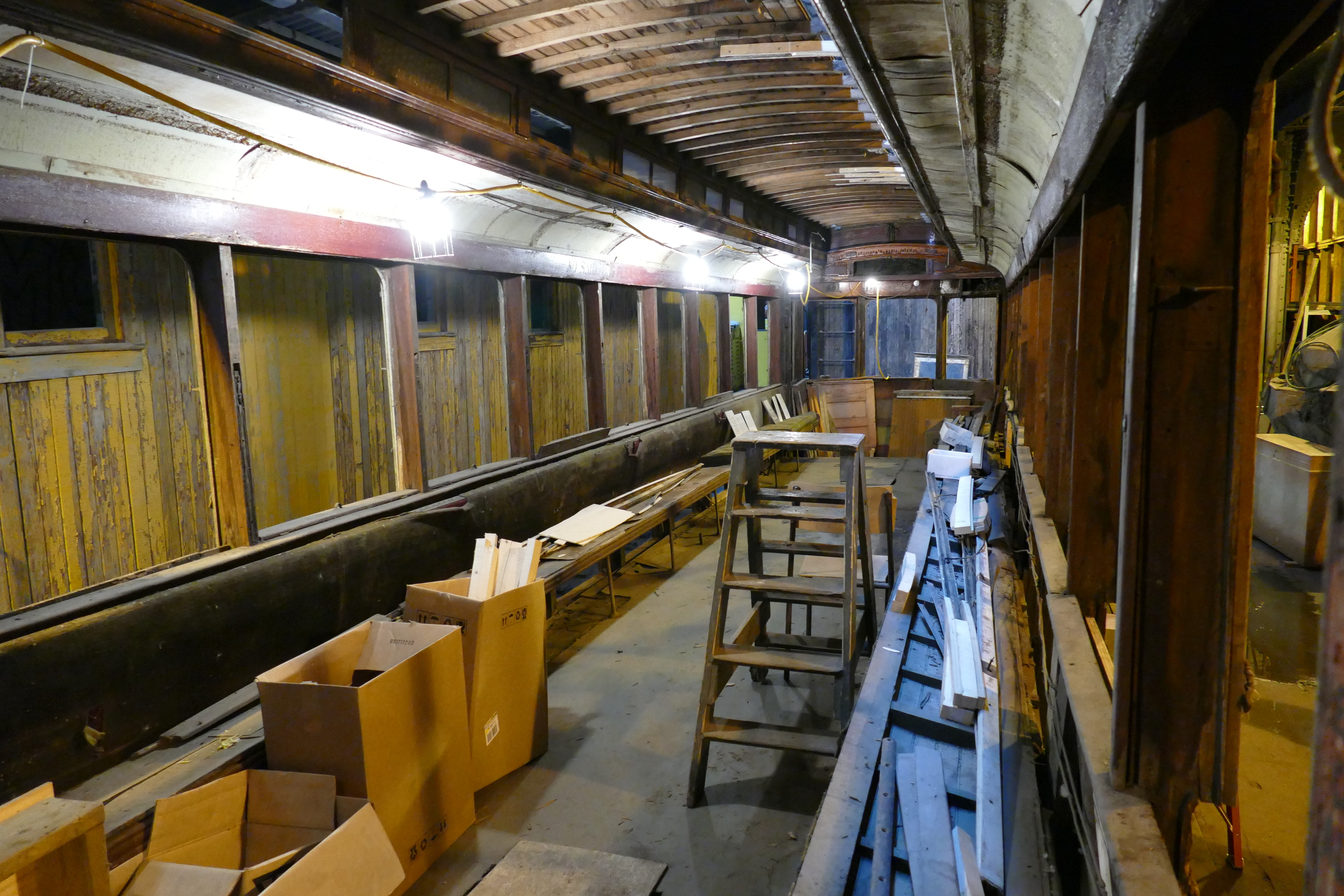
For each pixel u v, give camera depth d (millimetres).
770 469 11258
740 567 7062
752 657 3695
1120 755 1647
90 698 2967
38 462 3852
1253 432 1512
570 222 6145
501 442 7344
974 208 5691
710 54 4227
